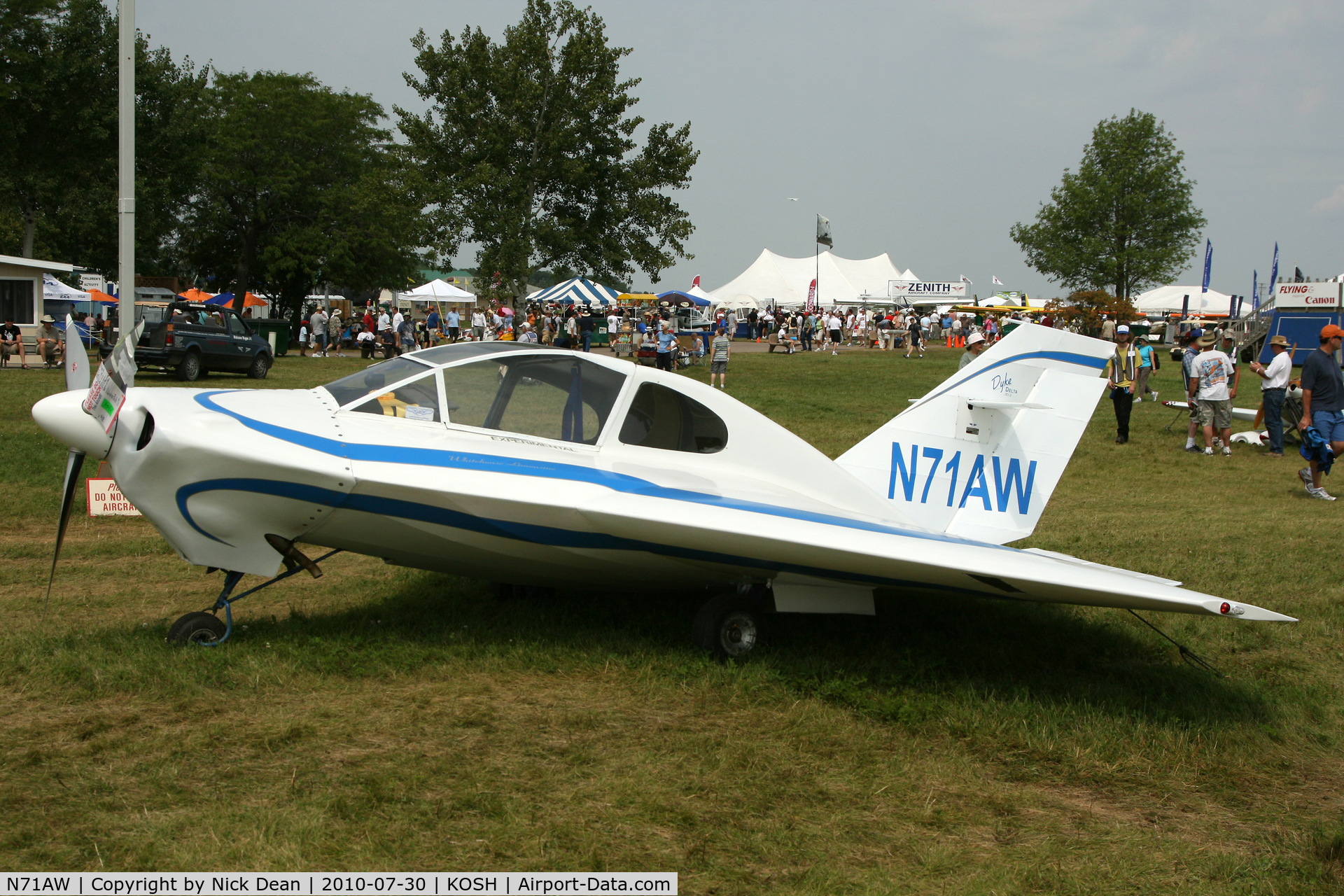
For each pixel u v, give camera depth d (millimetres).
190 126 35375
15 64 31250
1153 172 53938
